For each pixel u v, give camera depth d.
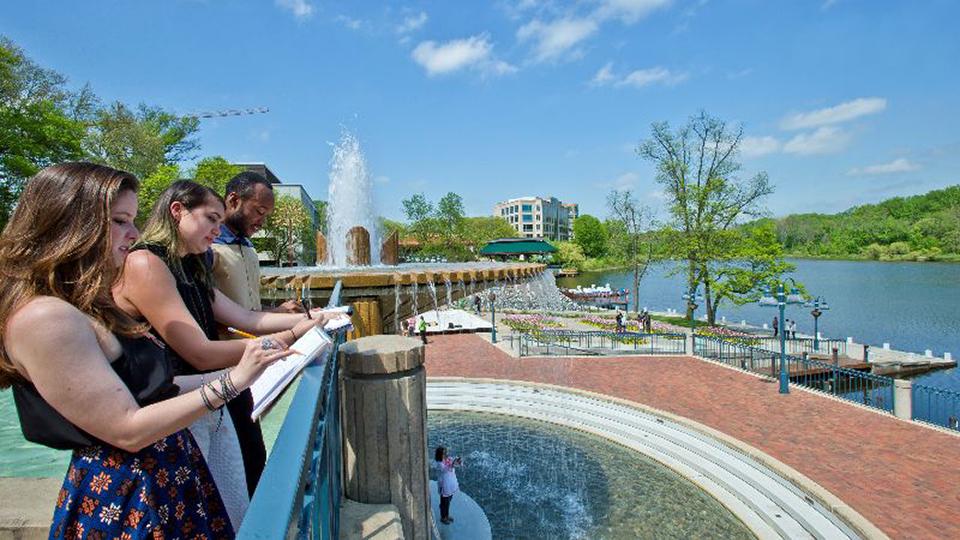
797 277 73.31
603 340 22.89
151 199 31.86
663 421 11.91
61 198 1.29
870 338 30.30
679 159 30.64
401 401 3.80
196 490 1.58
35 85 25.69
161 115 45.16
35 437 1.33
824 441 10.45
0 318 1.24
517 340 22.56
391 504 3.80
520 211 143.75
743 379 15.59
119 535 1.39
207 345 1.91
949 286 56.81
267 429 3.63
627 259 42.19
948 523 7.28
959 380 21.02
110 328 1.39
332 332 2.62
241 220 3.08
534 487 9.18
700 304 50.44
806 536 7.30
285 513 0.97
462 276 5.06
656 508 8.44
